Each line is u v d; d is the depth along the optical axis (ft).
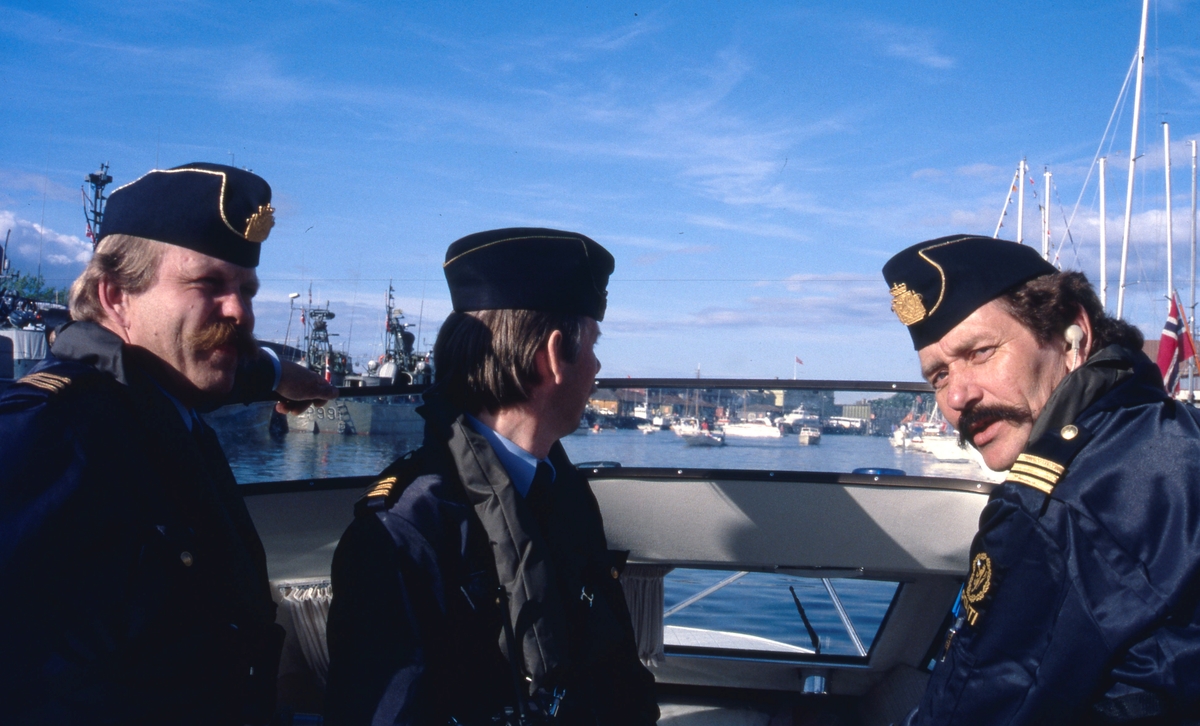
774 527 8.64
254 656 4.24
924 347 4.70
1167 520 3.68
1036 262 4.51
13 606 3.33
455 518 4.41
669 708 10.09
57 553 3.46
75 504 3.55
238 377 5.88
